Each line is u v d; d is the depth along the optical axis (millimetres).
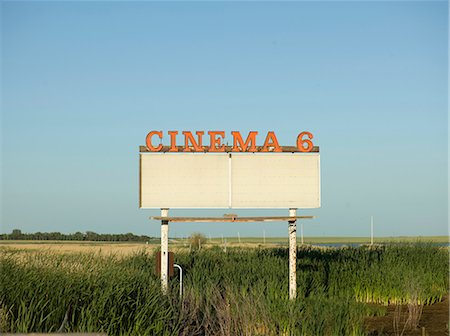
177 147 22562
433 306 23156
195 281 22891
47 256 17875
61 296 14953
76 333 13711
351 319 16969
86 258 19047
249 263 26562
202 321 16828
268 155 22703
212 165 22609
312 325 16391
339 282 23703
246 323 15922
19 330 13719
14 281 14984
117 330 15023
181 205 22422
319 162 22734
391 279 23578
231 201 22547
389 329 18859
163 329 15422
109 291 15234
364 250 31391
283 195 22594
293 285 21500
